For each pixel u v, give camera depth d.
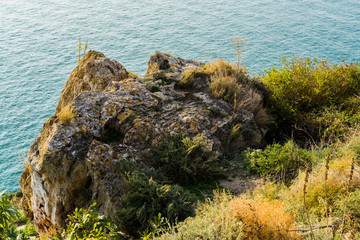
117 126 9.09
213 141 9.19
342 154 6.88
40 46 141.62
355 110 10.47
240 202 4.48
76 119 8.80
